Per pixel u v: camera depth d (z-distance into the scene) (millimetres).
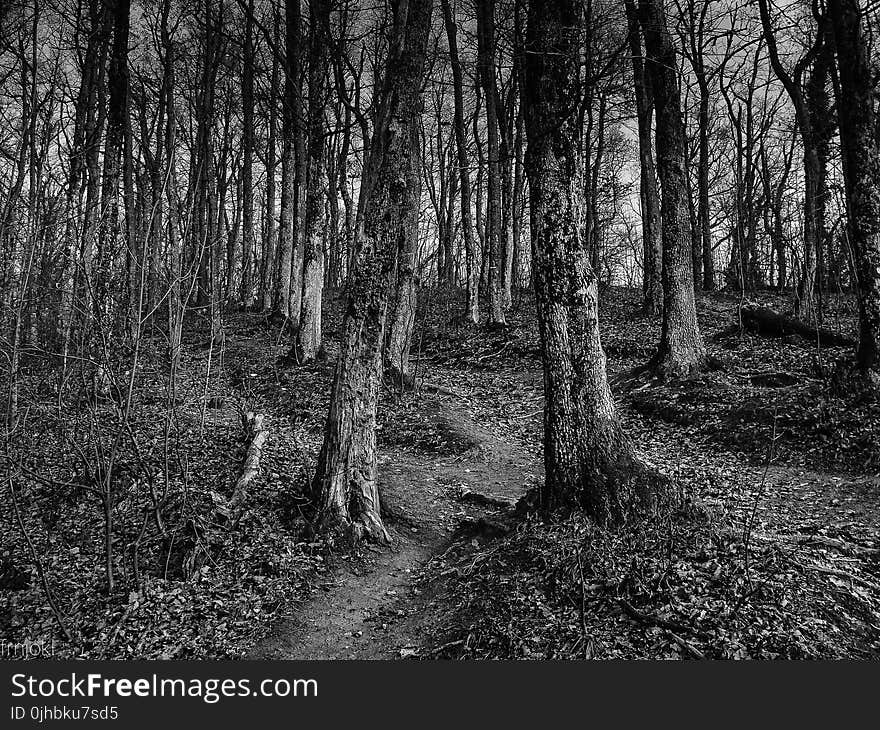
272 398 13891
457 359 18312
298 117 16766
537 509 6676
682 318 13242
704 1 16625
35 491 7660
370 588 6637
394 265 7844
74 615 5781
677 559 5594
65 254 6688
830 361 13047
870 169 9781
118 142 13797
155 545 6836
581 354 6523
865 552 6160
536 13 6695
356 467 7598
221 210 27312
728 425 10531
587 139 20125
